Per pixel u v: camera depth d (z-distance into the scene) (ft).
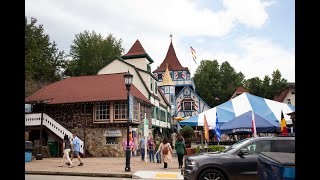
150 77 142.00
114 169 58.03
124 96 100.01
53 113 105.19
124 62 132.46
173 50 254.88
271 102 67.92
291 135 34.12
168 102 191.93
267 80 289.33
